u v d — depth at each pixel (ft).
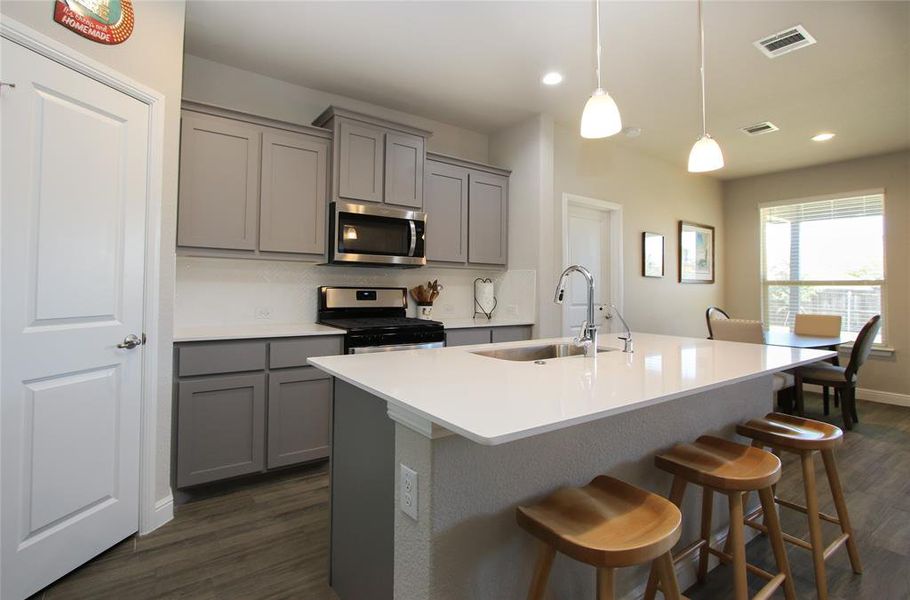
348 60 9.53
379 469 4.49
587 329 6.43
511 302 13.15
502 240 13.05
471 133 13.58
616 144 14.65
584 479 4.66
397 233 10.69
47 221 5.32
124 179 6.23
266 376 8.41
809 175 16.88
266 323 10.18
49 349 5.36
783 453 10.44
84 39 5.67
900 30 8.27
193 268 9.37
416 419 3.66
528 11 7.82
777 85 10.46
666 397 3.96
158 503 6.91
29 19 5.08
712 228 18.48
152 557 6.14
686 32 8.39
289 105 10.53
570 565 4.58
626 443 5.10
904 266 14.84
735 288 18.79
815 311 16.76
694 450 5.14
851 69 9.73
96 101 5.82
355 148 10.12
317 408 8.96
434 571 3.58
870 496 8.27
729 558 5.47
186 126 8.34
